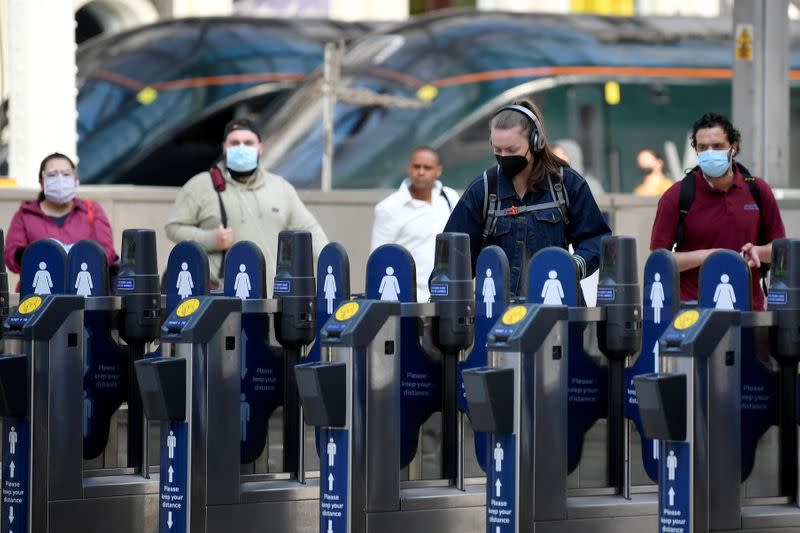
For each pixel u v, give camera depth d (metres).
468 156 50.28
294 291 16.89
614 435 15.99
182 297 17.27
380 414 15.48
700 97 52.41
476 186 17.16
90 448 17.58
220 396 16.14
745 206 19.12
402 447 16.09
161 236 30.64
